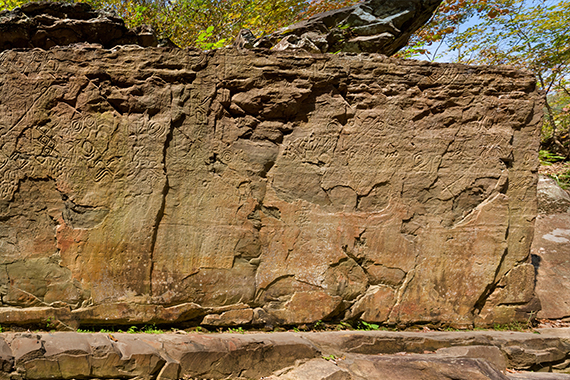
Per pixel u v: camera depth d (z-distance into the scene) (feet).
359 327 13.91
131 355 10.30
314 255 13.43
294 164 13.38
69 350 9.99
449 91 14.30
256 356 11.41
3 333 10.67
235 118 13.00
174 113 12.28
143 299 12.06
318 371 11.12
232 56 12.75
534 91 14.93
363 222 13.76
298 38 16.79
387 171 13.93
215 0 23.12
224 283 12.77
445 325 14.42
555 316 16.26
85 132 11.79
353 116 13.79
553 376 12.62
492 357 12.92
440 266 14.34
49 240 11.61
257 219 13.08
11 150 11.37
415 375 11.25
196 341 11.25
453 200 14.52
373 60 13.83
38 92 11.52
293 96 13.11
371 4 19.75
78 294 11.71
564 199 23.13
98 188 11.87
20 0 16.47
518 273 15.07
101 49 11.96
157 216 12.17
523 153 15.01
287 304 13.25
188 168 12.49
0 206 11.32
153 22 21.94
